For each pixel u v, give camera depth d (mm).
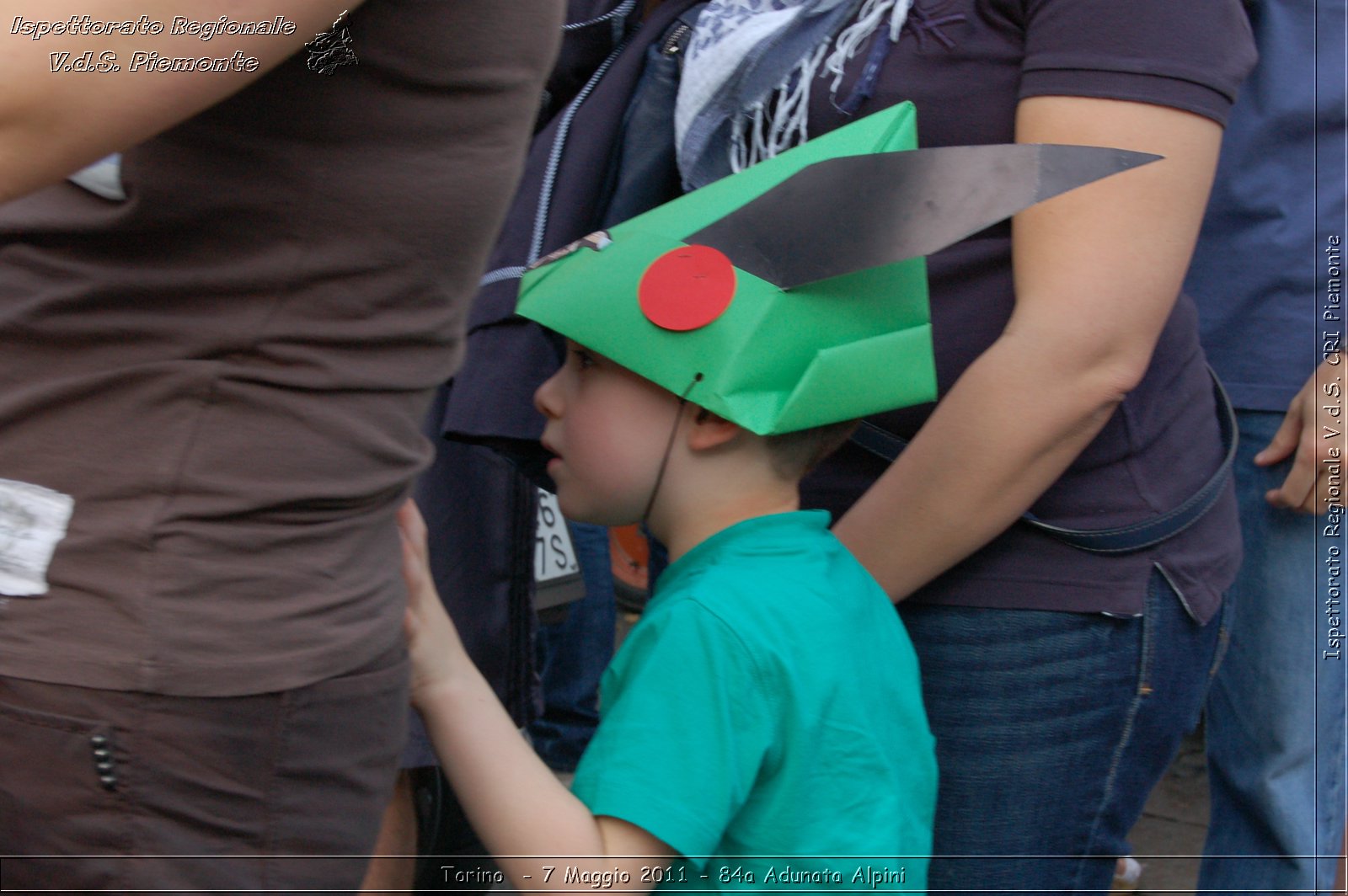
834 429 2324
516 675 3217
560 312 2256
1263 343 3500
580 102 2895
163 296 1657
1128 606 2428
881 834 2072
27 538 1672
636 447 2256
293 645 1731
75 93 1408
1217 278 3527
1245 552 3604
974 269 2428
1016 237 2301
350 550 1811
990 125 2359
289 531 1723
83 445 1667
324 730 1794
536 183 2850
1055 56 2221
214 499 1668
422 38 1646
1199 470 2531
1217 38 2205
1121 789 2553
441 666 2143
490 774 2090
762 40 2504
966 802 2527
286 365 1685
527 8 1768
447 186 1717
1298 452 3334
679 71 2826
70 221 1651
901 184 2076
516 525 3146
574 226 2824
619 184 2834
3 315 1679
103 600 1669
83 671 1659
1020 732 2475
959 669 2484
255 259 1656
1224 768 3744
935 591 2477
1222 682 3695
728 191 2246
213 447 1668
